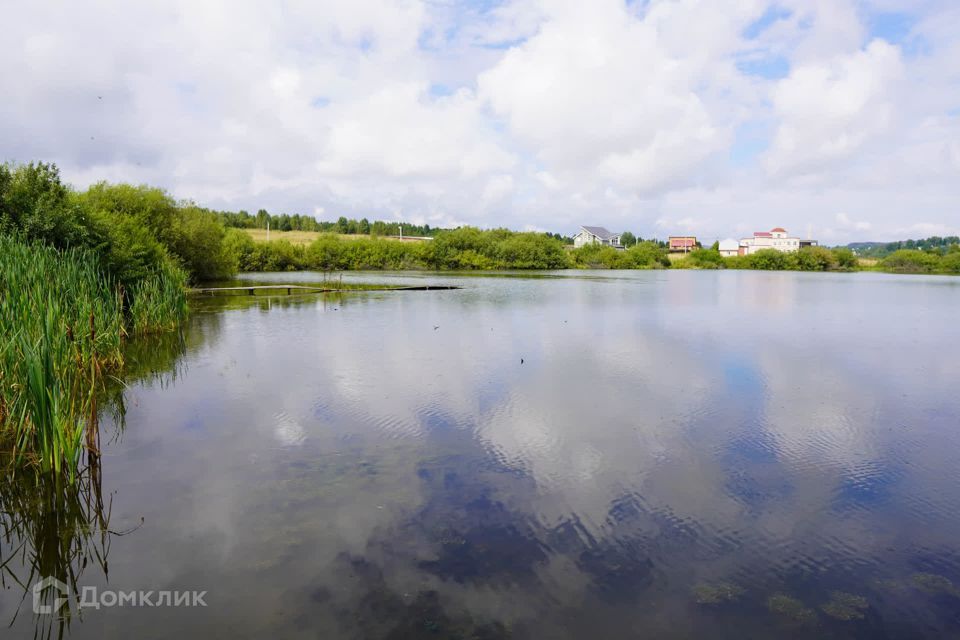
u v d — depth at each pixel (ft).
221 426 36.76
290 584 20.03
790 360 59.72
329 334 74.38
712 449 33.63
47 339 28.17
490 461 31.35
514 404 42.22
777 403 43.39
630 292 152.15
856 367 56.59
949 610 18.95
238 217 441.27
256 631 17.61
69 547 22.45
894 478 29.68
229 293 137.59
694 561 21.75
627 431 36.63
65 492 27.14
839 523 24.88
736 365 56.85
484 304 115.65
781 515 25.53
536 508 25.86
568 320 90.58
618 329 80.69
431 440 34.53
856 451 33.45
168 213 149.59
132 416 38.78
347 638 17.26
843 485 28.76
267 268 259.19
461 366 55.01
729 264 369.50
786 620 18.42
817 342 71.46
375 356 59.67
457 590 19.74
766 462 31.73
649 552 22.33
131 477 28.94
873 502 26.94
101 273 65.82
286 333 75.00
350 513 25.22
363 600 19.13
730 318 95.30
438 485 28.19
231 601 19.10
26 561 21.68
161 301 79.51
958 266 294.05
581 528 24.11
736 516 25.38
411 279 207.92
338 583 20.11
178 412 39.65
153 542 22.79
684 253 482.69
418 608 18.72
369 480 28.68
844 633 17.85
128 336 67.51
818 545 23.04
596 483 28.63
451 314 97.40
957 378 52.06
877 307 116.57
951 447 34.27
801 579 20.71
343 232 484.33
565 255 347.36
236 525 24.14
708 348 66.13
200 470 29.81
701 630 17.88
